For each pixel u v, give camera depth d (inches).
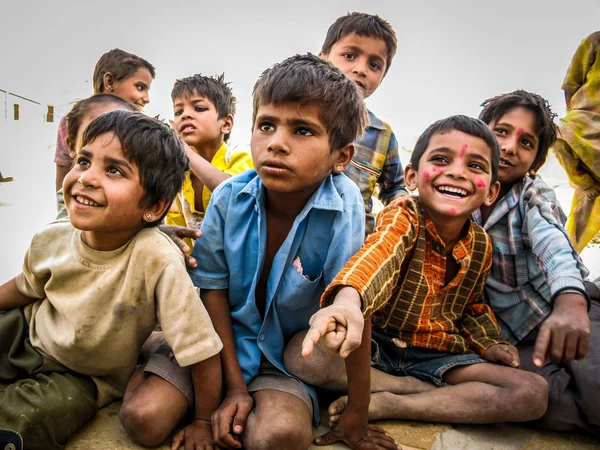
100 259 68.0
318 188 71.3
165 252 67.2
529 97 91.0
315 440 68.0
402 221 75.0
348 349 48.9
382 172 114.9
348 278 58.6
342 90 67.9
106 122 66.1
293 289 71.4
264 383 69.6
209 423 66.7
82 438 66.7
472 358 78.1
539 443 73.7
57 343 69.1
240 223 73.8
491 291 87.4
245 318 74.1
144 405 63.5
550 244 78.4
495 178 80.7
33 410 62.4
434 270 79.5
